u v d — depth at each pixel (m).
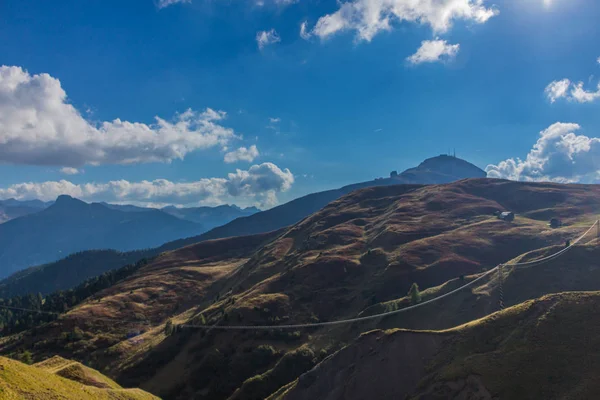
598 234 111.88
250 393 84.31
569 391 44.72
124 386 102.88
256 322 110.38
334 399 62.91
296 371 86.81
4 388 46.41
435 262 119.88
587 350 49.16
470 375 51.91
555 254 98.19
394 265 120.56
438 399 52.38
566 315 55.50
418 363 59.91
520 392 47.06
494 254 124.69
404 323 89.38
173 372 103.88
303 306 115.62
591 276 86.00
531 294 85.50
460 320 83.69
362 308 106.12
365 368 63.25
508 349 53.75
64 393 53.66
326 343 94.25
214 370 97.06
